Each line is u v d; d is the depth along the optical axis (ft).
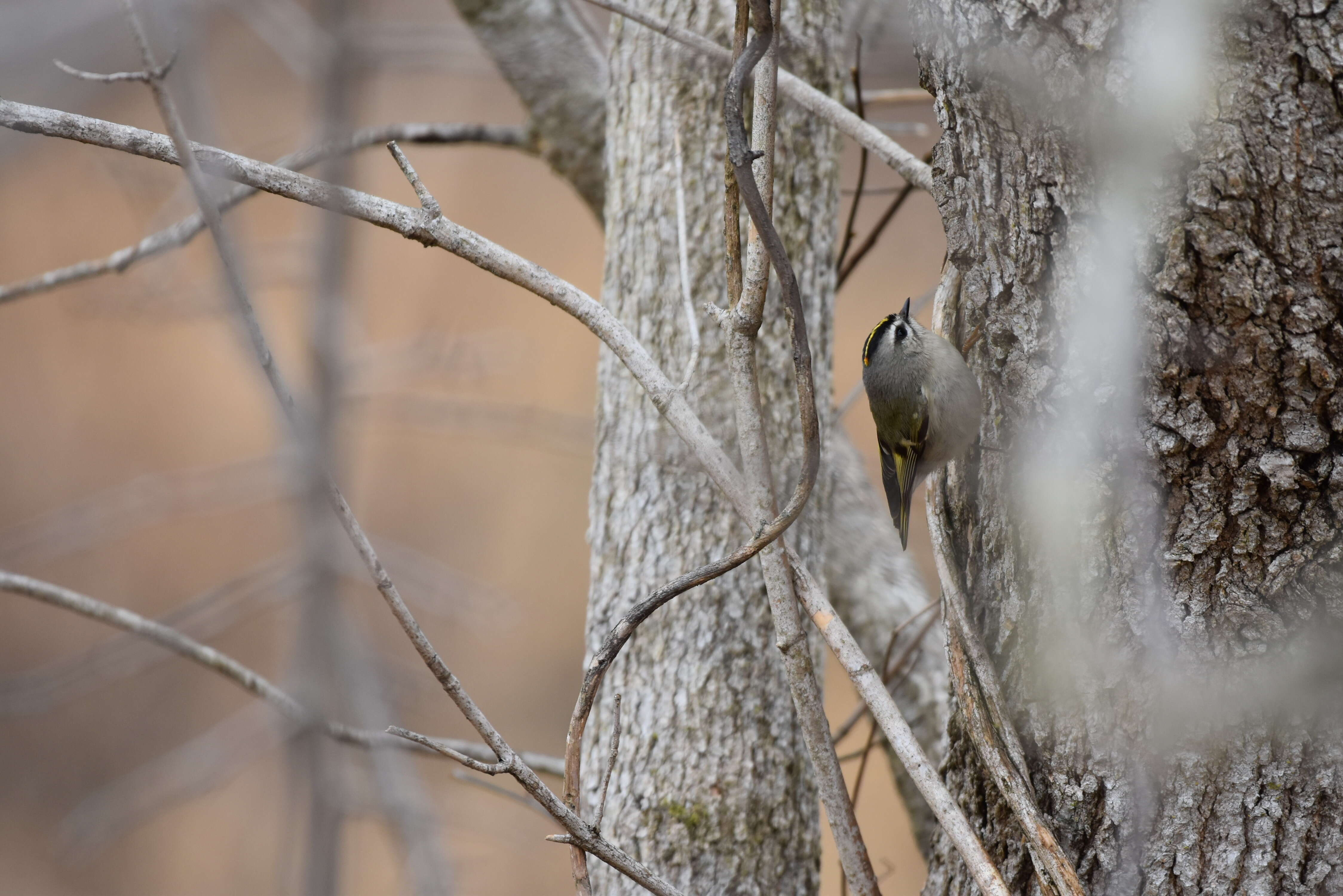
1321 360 16.15
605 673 18.95
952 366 19.80
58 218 87.76
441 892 39.04
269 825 67.77
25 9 50.65
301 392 44.09
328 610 44.24
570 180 36.73
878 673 25.68
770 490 19.01
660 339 26.03
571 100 35.60
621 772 24.49
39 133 18.19
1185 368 16.80
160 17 35.68
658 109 26.61
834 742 23.34
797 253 26.25
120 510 49.90
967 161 18.66
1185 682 17.51
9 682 41.88
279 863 44.32
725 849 23.72
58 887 68.54
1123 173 16.69
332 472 43.80
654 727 24.47
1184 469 17.19
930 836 29.84
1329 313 15.99
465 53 41.63
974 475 20.02
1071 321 17.74
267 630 79.82
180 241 29.50
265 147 48.88
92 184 82.17
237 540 83.82
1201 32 15.75
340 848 41.37
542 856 64.59
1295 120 15.62
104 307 45.16
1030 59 16.90
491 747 16.61
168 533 82.58
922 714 30.66
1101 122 16.65
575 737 17.84
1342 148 15.53
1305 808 17.17
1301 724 17.13
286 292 65.21
